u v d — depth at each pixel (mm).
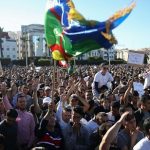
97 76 5578
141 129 3117
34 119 3871
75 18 2844
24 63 40125
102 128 2982
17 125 3393
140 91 6336
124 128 2955
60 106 4004
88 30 2799
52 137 3211
